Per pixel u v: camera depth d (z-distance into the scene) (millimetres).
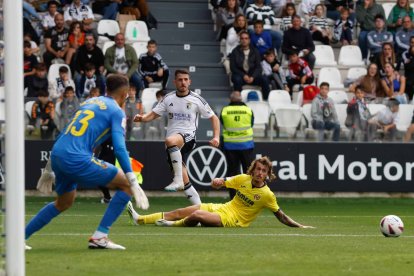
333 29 53031
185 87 31062
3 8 15625
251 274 16047
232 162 39219
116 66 46219
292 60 48375
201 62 51438
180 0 54094
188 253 19281
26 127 42094
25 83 44375
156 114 31469
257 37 49156
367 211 38438
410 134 44219
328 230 26953
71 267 16812
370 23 51875
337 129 43781
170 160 30891
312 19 52594
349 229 27734
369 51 51344
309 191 43688
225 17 51375
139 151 42688
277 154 43406
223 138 39219
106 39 50438
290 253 19500
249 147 39062
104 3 51562
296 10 54188
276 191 43594
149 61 47125
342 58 51531
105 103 19156
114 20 51469
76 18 49750
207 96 49625
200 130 43125
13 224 15016
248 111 39031
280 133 43438
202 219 26922
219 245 21203
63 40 47938
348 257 18844
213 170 43281
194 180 43250
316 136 43656
